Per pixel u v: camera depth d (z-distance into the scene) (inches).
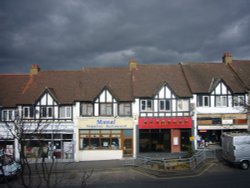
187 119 1222.9
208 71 1346.0
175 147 1230.3
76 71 1375.5
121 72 1358.3
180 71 1365.7
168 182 799.7
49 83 1320.1
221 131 1245.1
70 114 1221.1
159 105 1232.8
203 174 875.4
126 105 1231.5
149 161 1020.5
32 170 964.0
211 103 1237.7
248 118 1235.9
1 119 1226.6
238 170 903.1
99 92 1222.9
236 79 1304.1
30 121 1024.2
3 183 767.1
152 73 1344.7
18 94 1277.1
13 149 1154.0
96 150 1206.3
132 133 1220.5
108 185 794.8
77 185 804.0
